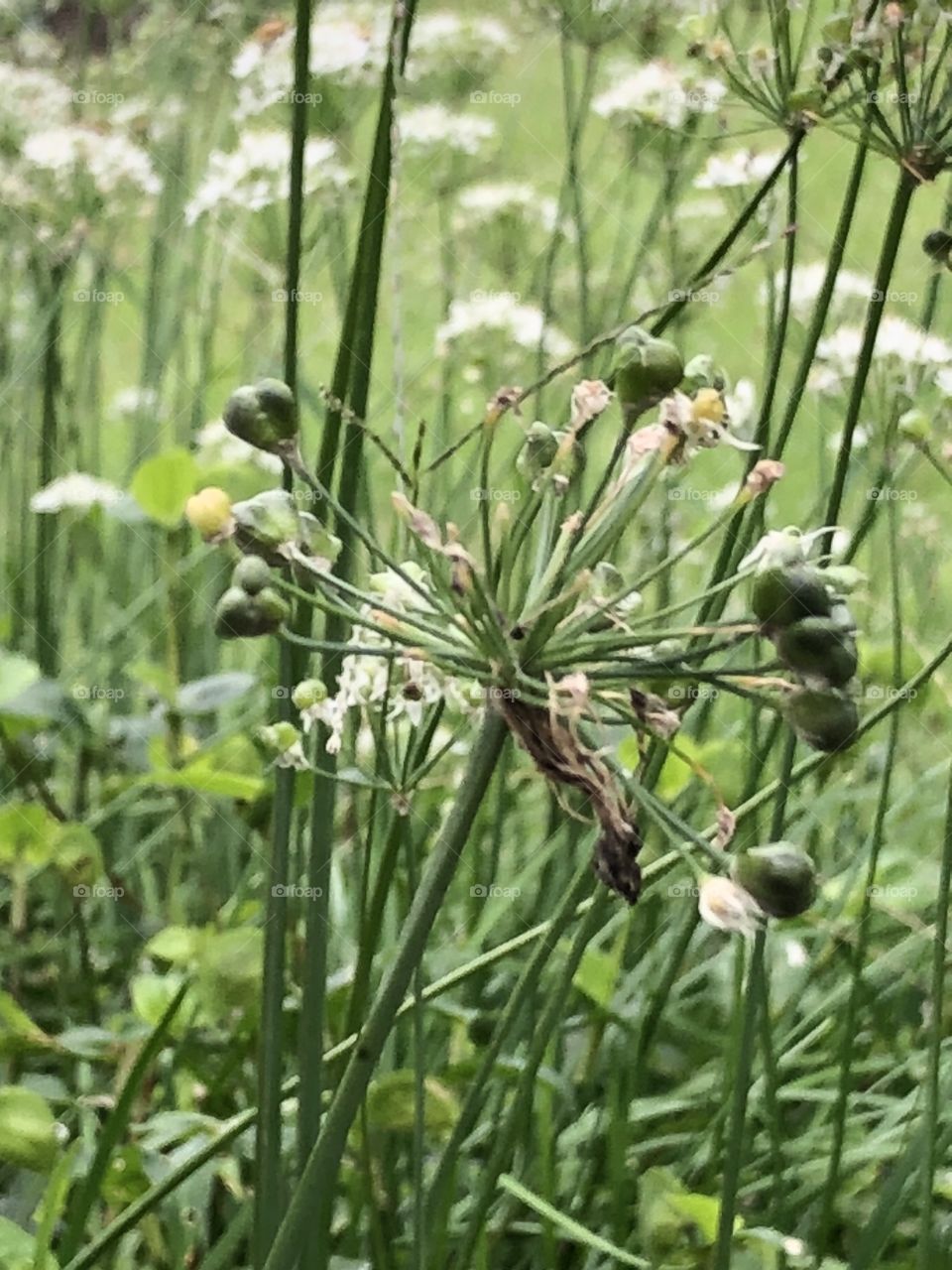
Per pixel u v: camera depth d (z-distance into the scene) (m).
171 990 0.23
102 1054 0.23
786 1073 0.29
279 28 0.30
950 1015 0.27
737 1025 0.23
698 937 0.32
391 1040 0.25
